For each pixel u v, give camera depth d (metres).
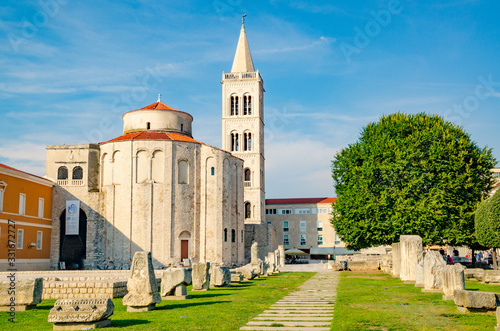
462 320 19.22
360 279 44.69
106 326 18.42
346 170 59.94
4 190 62.34
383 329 17.69
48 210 77.25
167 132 86.06
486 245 43.50
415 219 52.91
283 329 18.17
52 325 18.89
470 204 53.41
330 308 23.97
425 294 28.86
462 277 26.16
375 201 54.81
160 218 76.31
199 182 80.88
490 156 55.75
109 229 77.25
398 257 48.91
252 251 52.91
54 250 77.69
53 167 80.62
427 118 58.91
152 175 77.50
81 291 28.09
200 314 21.41
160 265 75.06
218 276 36.72
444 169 54.09
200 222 80.00
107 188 78.25
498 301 20.53
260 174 115.50
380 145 56.62
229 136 115.94
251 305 25.00
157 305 24.55
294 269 74.75
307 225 135.25
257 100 116.50
